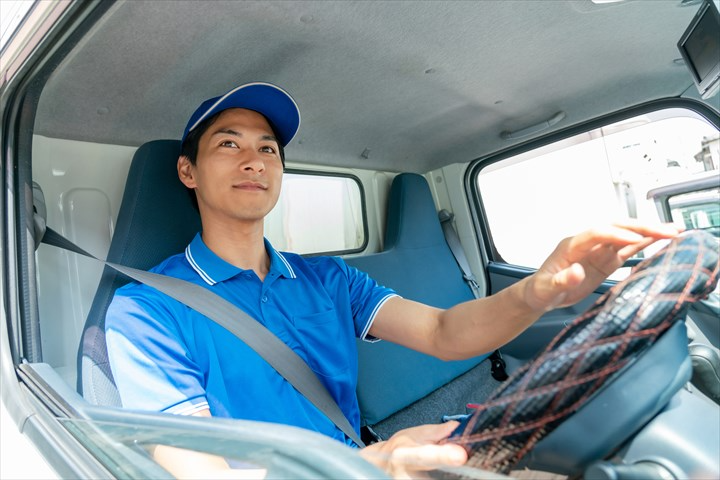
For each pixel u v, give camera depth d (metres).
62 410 0.68
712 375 0.53
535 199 2.33
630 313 0.36
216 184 1.07
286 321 1.05
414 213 2.45
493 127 2.14
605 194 1.94
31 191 0.94
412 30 1.21
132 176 1.19
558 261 0.61
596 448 0.35
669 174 1.60
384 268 2.12
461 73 1.52
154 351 0.82
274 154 1.19
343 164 2.29
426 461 0.39
